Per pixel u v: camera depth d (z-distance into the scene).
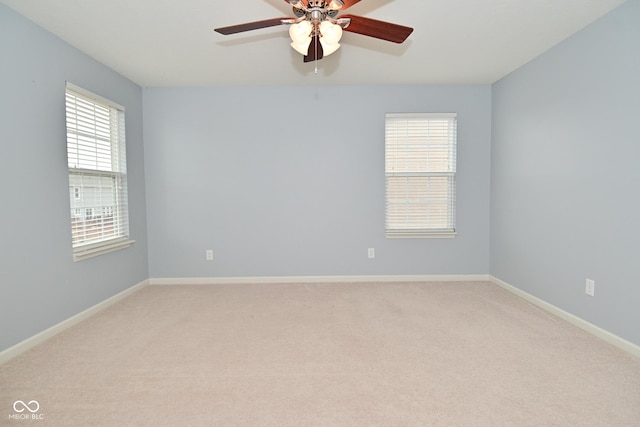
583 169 2.56
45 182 2.50
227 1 2.16
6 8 2.19
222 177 3.96
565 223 2.76
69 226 2.74
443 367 2.05
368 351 2.26
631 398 1.72
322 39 1.91
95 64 3.07
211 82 3.75
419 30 2.57
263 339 2.46
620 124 2.24
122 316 2.95
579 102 2.59
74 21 2.39
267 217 3.99
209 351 2.28
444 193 3.99
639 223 2.12
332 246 4.01
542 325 2.68
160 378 1.95
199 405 1.70
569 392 1.78
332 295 3.50
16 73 2.26
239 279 4.02
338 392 1.80
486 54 3.03
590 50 2.47
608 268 2.35
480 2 2.20
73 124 2.82
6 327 2.19
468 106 3.91
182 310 3.09
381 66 3.31
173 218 3.98
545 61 2.97
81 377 1.96
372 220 3.99
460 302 3.25
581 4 2.22
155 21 2.41
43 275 2.48
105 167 3.27
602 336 2.41
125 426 1.55
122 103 3.50
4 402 1.72
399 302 3.26
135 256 3.72
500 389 1.82
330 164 3.95
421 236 3.97
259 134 3.94
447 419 1.58
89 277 2.98
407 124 3.94
